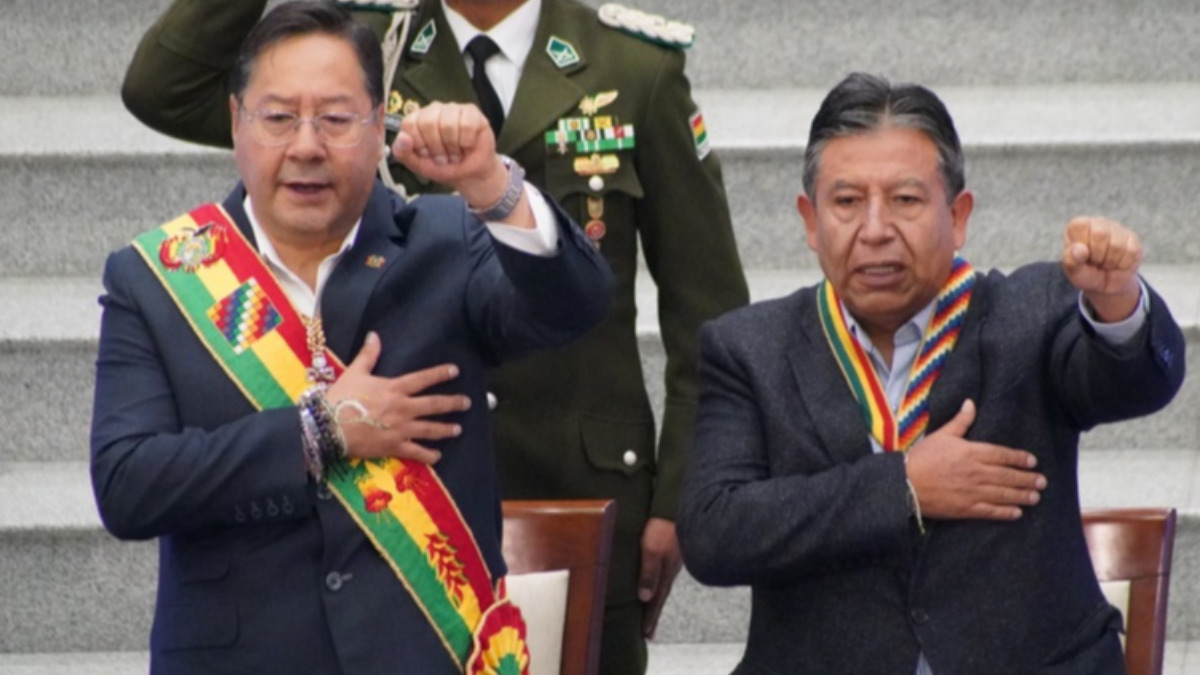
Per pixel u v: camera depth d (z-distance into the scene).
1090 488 16.52
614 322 13.33
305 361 10.48
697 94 19.86
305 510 10.30
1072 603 10.70
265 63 10.37
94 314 17.31
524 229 10.09
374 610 10.31
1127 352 10.21
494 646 10.51
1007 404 10.73
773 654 10.95
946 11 19.88
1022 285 11.04
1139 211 18.39
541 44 13.30
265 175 10.39
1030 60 19.94
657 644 16.42
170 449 10.16
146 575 16.17
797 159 18.28
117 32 19.67
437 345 10.61
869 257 10.65
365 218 10.77
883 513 10.45
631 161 13.27
